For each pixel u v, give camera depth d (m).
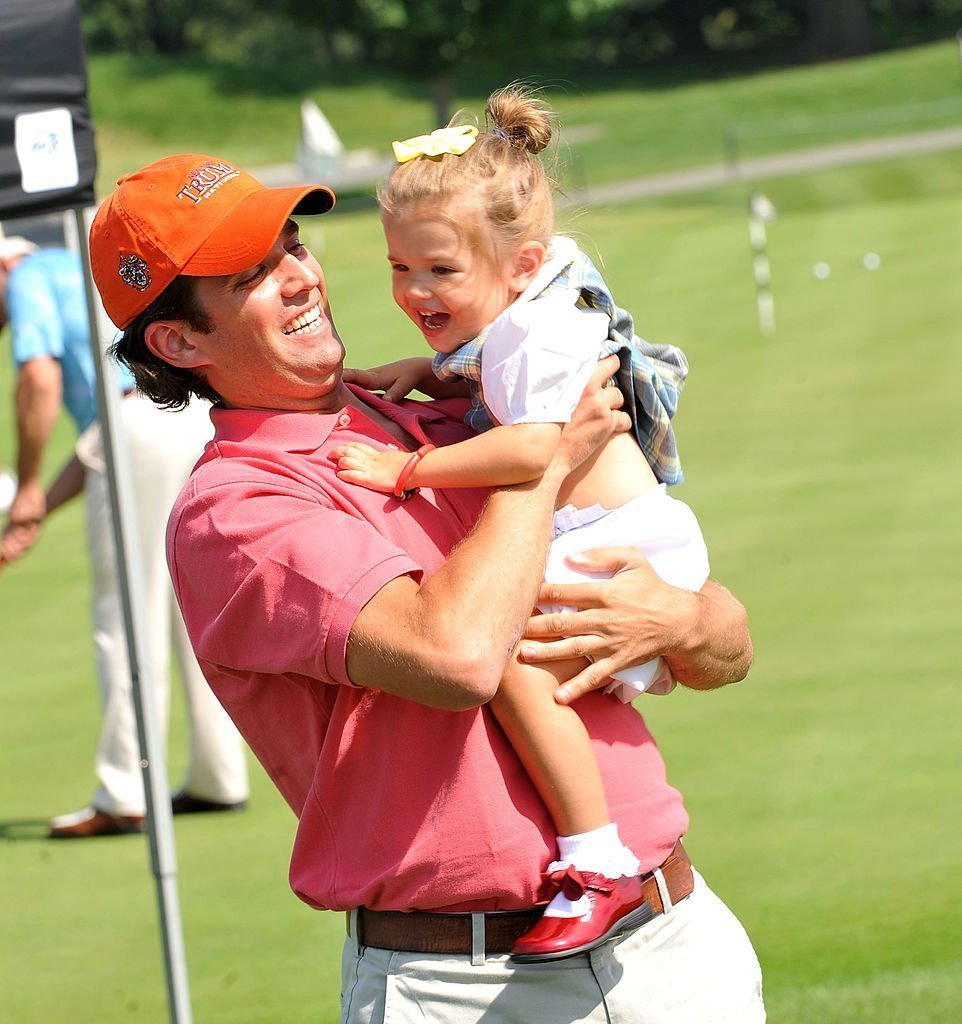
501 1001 9.69
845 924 17.94
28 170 14.70
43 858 22.72
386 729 9.67
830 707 25.77
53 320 23.88
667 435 10.95
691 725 25.58
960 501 39.03
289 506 9.66
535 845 9.73
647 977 9.98
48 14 14.65
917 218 89.12
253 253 9.83
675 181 116.25
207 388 10.56
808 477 43.12
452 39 143.00
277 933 19.44
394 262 10.45
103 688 23.61
